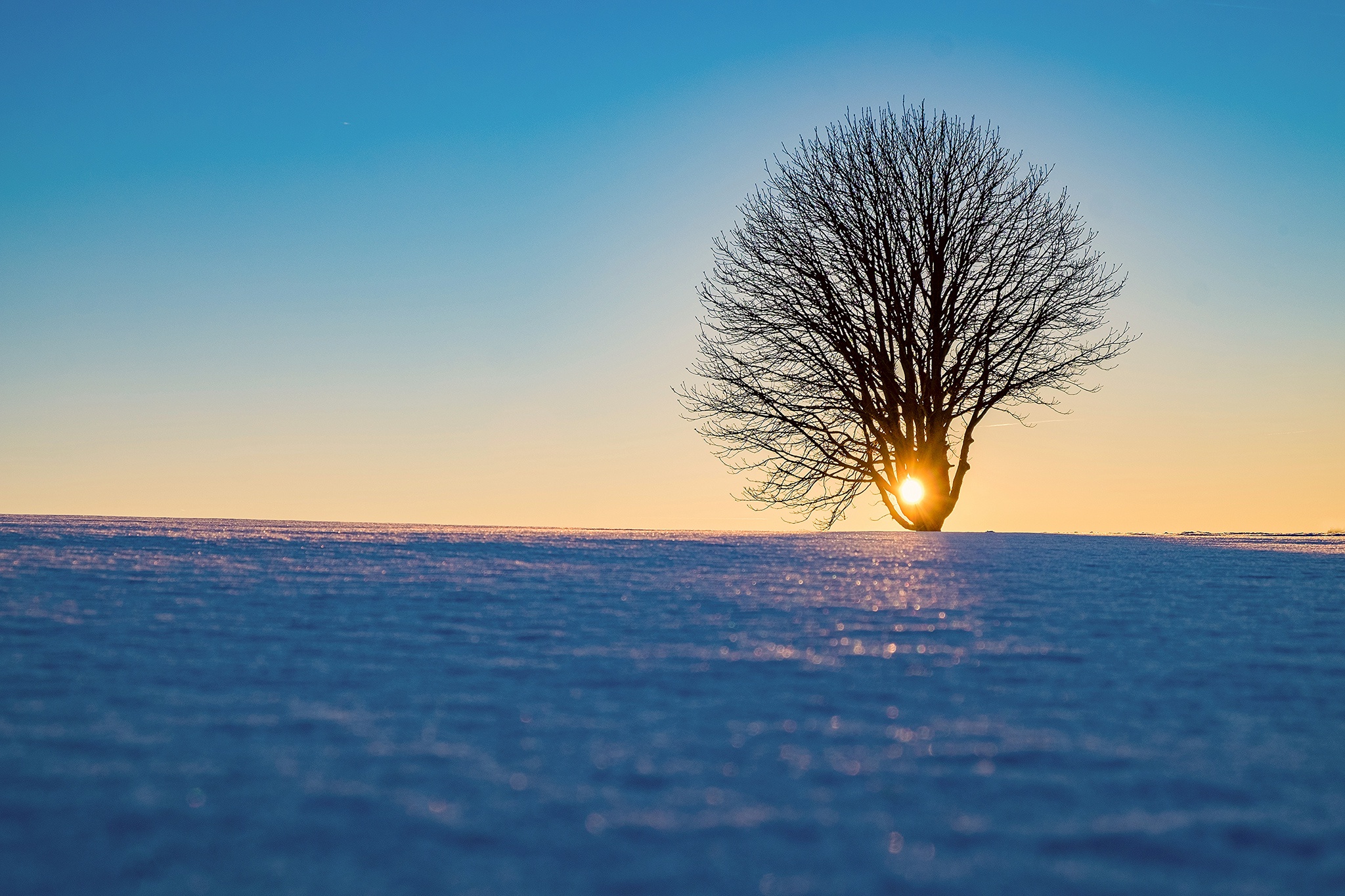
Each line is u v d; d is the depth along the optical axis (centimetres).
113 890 279
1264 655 614
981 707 481
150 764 380
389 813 335
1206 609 805
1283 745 424
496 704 474
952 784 371
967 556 1270
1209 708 485
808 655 596
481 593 830
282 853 304
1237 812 346
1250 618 758
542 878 289
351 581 888
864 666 570
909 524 2695
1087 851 313
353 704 471
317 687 501
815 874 294
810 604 799
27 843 309
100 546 1132
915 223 2630
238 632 636
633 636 650
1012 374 2586
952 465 2673
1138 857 309
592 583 912
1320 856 311
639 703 481
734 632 669
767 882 288
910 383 2605
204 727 428
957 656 600
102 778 364
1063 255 2609
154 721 436
